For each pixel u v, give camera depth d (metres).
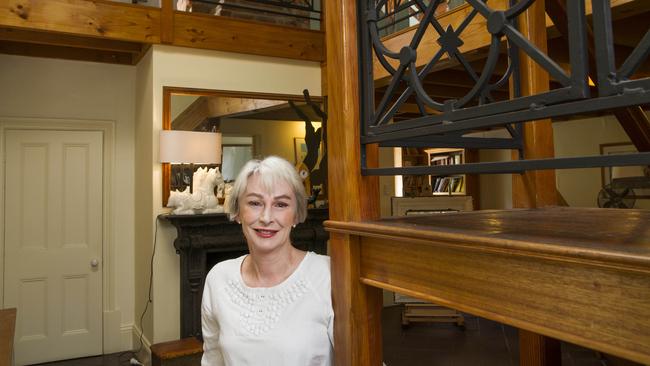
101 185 4.51
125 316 4.57
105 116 4.52
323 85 4.75
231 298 1.44
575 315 0.55
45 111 4.29
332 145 1.02
